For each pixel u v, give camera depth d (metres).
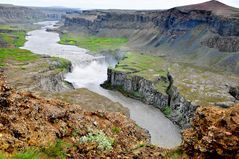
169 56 198.62
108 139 22.47
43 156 16.48
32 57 142.75
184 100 90.88
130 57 168.38
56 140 19.02
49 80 104.38
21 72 108.12
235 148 17.22
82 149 19.19
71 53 199.88
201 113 20.75
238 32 192.00
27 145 16.45
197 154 18.67
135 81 116.44
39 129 19.02
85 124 23.22
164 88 111.19
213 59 179.62
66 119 22.34
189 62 177.38
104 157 18.86
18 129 17.56
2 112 18.61
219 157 17.59
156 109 99.50
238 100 99.00
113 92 117.50
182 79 118.94
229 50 182.38
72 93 79.06
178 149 20.91
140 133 28.88
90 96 78.50
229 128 17.94
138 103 105.19
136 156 20.02
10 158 13.54
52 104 23.97
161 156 20.70
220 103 87.88
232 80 125.12
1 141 15.59
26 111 19.86
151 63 153.75
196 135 20.03
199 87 106.69
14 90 22.64
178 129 81.50
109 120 27.34
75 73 143.12
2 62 123.81
